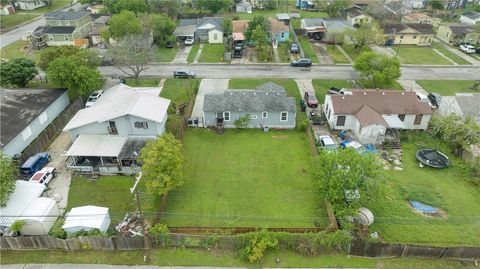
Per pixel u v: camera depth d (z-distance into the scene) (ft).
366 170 93.91
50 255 88.84
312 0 364.38
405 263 86.38
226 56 217.77
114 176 116.78
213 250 90.02
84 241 88.79
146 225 96.22
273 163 123.95
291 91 176.35
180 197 107.55
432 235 94.73
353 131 142.31
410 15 301.84
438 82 189.06
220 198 107.55
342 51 236.02
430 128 142.41
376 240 87.51
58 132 140.46
